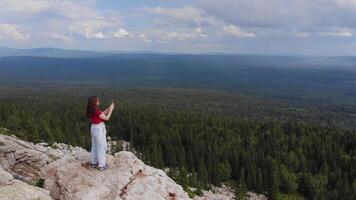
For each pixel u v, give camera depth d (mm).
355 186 110375
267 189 114438
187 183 101500
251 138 149125
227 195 109500
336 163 130750
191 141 140375
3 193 19078
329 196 111812
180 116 179500
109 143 140250
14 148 40750
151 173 24203
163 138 140125
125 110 181125
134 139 144750
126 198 21312
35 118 133000
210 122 172375
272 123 175250
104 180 22078
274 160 127625
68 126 133125
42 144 99375
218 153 132375
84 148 116688
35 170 39312
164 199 22484
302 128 165875
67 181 21719
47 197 20328
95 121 22734
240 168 124688
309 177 117688
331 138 153125
